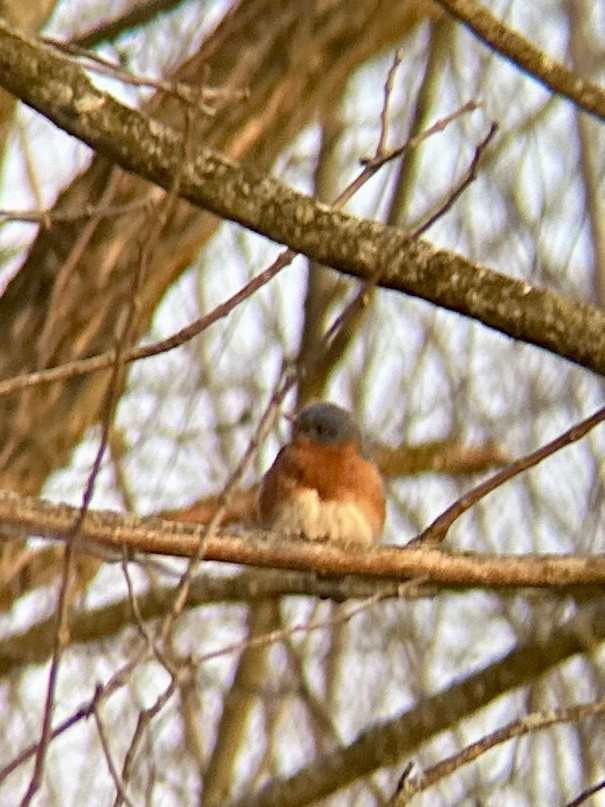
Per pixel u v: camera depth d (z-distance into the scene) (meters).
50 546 12.12
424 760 12.73
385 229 7.50
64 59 7.46
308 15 12.55
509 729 7.04
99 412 12.03
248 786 12.65
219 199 7.46
